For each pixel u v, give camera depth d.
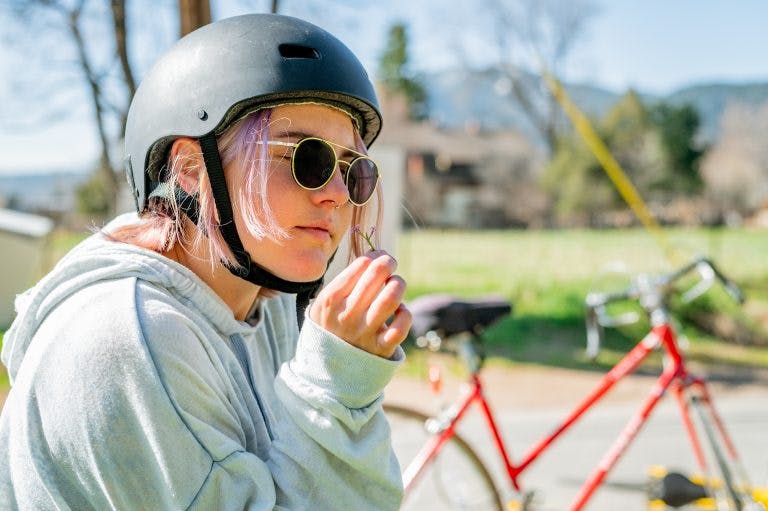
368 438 0.96
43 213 22.34
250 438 1.00
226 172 1.03
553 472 4.41
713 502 3.34
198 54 1.05
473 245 20.30
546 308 9.50
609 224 35.97
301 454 0.93
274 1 5.91
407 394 6.00
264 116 1.01
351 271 0.96
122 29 5.91
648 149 35.66
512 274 12.95
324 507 0.93
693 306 9.02
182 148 1.05
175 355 0.90
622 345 8.01
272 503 0.90
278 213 1.00
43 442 0.90
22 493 0.91
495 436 3.16
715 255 16.25
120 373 0.88
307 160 1.00
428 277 12.65
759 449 4.82
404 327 0.94
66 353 0.90
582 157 35.53
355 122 1.13
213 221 1.03
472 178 51.84
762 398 6.27
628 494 4.09
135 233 1.07
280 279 1.05
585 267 13.93
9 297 8.31
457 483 3.31
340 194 1.03
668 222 33.50
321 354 0.93
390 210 6.80
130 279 0.95
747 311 9.49
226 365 1.02
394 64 51.06
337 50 1.09
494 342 8.09
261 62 1.01
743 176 35.44
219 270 1.07
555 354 7.63
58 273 0.98
